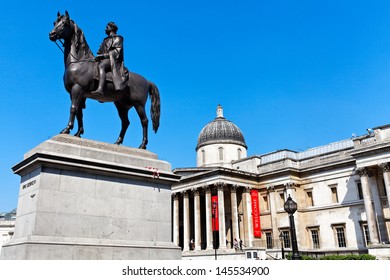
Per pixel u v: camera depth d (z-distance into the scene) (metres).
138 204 12.67
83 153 12.02
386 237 51.91
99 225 11.53
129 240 12.06
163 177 13.38
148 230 12.65
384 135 52.88
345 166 60.81
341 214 59.66
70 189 11.23
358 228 57.25
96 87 13.40
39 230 10.29
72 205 11.13
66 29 12.93
